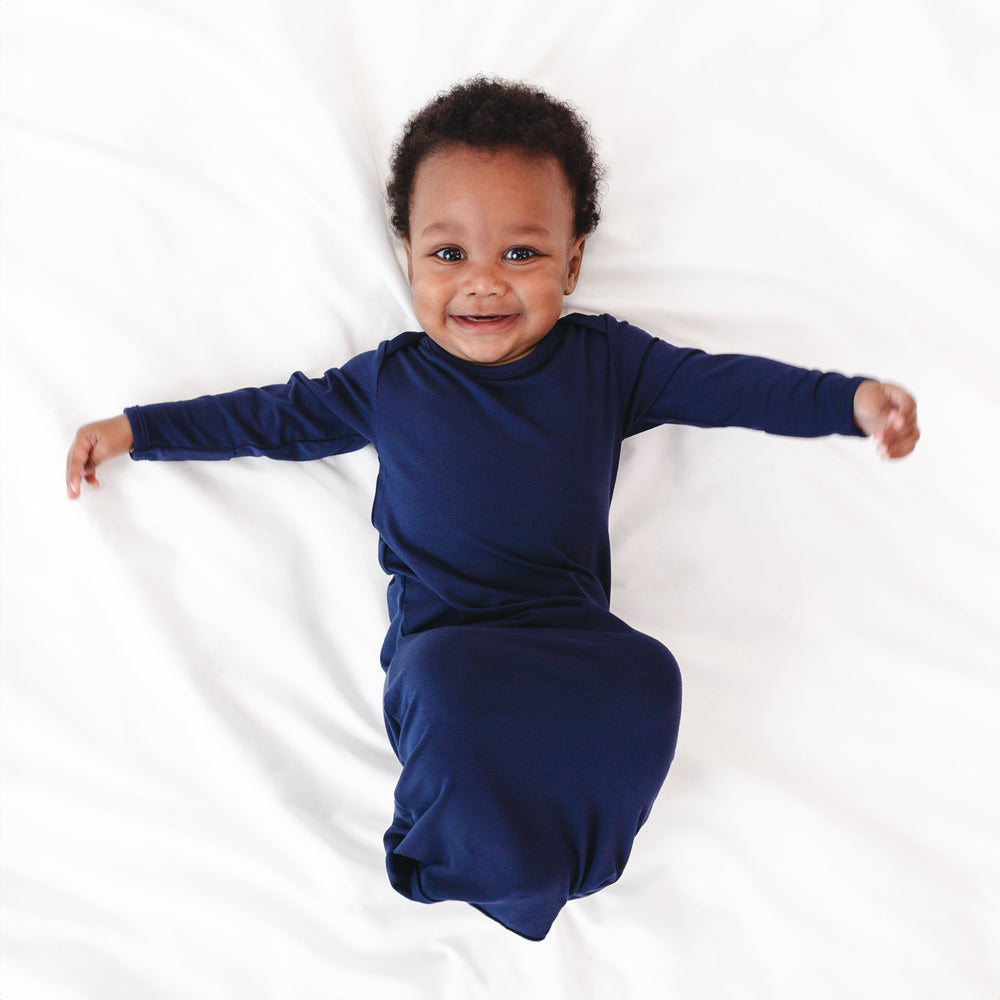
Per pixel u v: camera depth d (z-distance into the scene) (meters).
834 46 1.30
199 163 1.26
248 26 1.24
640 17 1.29
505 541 1.12
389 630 1.18
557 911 1.05
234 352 1.26
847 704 1.25
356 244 1.25
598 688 1.02
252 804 1.18
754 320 1.29
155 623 1.20
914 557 1.29
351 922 1.14
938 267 1.28
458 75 1.28
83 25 1.25
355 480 1.29
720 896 1.18
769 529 1.30
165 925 1.14
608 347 1.18
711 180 1.29
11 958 1.11
